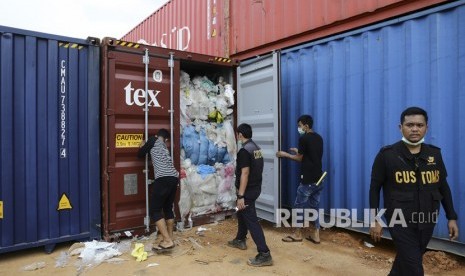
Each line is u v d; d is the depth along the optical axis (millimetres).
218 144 5613
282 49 5789
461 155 3738
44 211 4117
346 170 4836
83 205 4395
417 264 2555
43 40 4109
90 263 3848
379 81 4457
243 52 6512
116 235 4445
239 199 3898
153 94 4777
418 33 4086
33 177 4039
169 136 4898
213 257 4113
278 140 4973
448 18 3840
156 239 4637
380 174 2744
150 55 4762
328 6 4988
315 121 5270
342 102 4895
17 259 4008
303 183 4543
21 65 3961
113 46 4441
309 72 5371
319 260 4055
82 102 4379
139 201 4660
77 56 4336
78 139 4352
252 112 5574
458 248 3799
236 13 6621
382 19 4410
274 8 5828
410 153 2627
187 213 5219
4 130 3850
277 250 4395
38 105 4074
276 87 4996
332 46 4992
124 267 3771
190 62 5355
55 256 4098
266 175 5359
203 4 7402
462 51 3725
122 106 4512
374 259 4090
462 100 3725
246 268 3803
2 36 3834
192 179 5250
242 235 4418
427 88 4008
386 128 4355
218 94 5809
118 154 4500
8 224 3887
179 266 3826
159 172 4281
